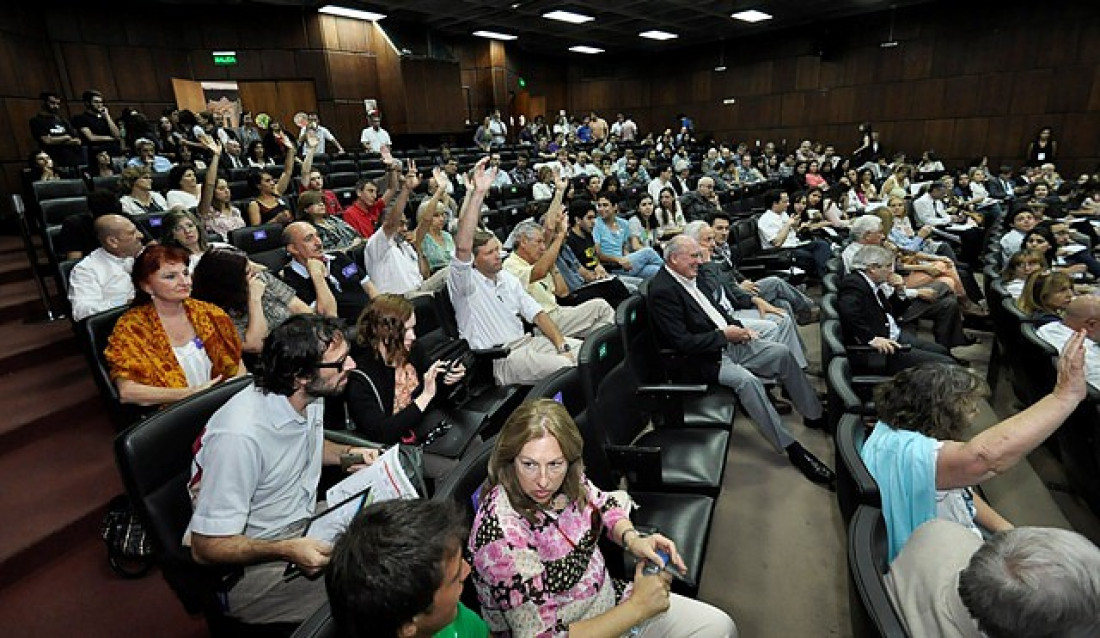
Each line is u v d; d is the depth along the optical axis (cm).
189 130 735
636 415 209
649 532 145
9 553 176
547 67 1658
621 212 626
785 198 536
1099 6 1017
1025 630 74
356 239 404
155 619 165
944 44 1185
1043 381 225
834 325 245
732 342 269
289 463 130
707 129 1587
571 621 110
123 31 905
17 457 227
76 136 602
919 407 136
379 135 1016
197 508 117
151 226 339
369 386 175
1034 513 221
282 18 1052
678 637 125
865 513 111
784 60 1412
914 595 99
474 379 245
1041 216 497
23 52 736
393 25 1191
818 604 181
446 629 96
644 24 1272
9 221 527
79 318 238
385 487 120
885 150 1294
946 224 657
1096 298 227
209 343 192
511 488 110
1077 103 1064
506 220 552
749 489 242
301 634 81
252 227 346
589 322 317
